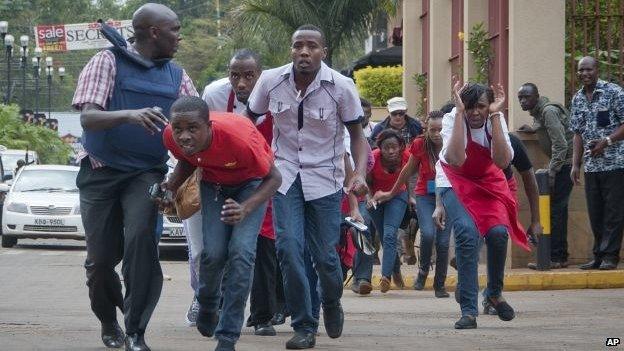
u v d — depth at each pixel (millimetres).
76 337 11250
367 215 17172
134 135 9633
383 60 36281
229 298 9383
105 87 9594
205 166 9328
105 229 9859
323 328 12523
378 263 22578
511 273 17641
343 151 10633
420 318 13781
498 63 22547
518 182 19453
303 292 10438
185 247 27484
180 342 10945
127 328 9742
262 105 10602
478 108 11852
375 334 11875
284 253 10352
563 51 19938
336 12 34844
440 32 27766
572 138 18703
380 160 16812
